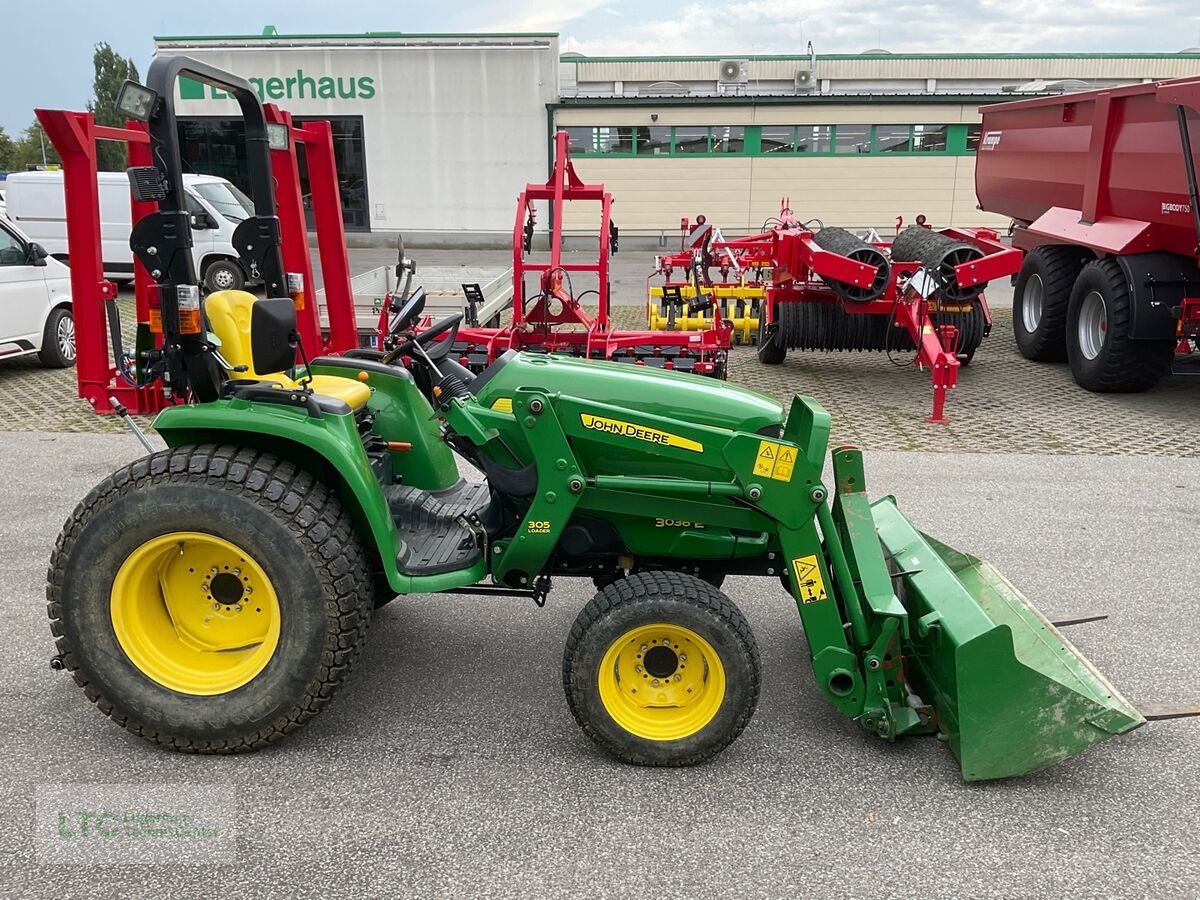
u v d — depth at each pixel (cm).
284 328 287
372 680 362
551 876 254
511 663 378
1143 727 336
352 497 318
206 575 309
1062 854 266
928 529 525
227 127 2328
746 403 346
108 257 1417
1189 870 260
